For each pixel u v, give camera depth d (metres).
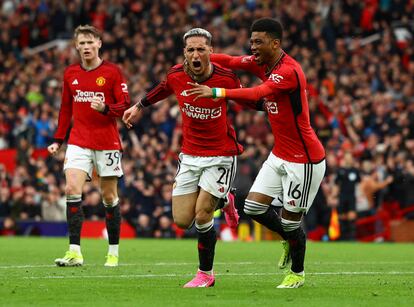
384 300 12.34
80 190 17.66
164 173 33.75
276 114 13.56
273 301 11.99
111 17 45.94
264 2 43.66
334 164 32.84
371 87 38.12
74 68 17.81
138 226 33.41
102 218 33.22
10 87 42.84
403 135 34.06
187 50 13.58
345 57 39.91
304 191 13.63
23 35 47.75
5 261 19.00
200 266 13.88
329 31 41.44
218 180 13.93
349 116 35.97
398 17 42.84
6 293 12.73
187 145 14.12
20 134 38.91
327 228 32.16
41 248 24.00
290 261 15.73
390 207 32.31
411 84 37.78
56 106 40.75
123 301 11.92
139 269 17.06
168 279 14.95
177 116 37.34
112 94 17.73
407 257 22.14
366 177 32.34
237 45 40.97
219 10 45.34
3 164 38.53
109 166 17.89
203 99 13.70
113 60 42.59
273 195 14.02
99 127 17.78
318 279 15.45
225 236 32.88
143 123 37.62
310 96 36.09
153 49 41.91
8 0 51.59
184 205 14.13
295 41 40.66
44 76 42.28
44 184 34.56
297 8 41.72
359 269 17.95
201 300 12.05
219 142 13.95
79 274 15.77
